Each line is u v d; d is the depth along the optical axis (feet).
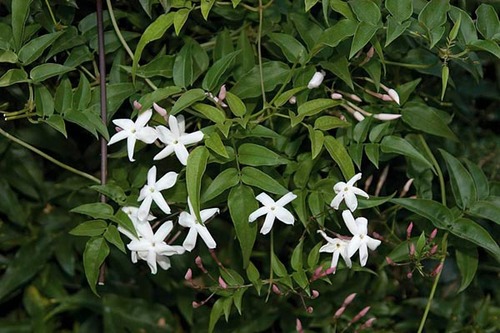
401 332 3.51
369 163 3.28
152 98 2.68
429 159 3.01
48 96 2.75
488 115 3.79
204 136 2.63
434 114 2.93
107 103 2.83
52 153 3.46
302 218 2.77
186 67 2.75
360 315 3.10
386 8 2.71
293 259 2.81
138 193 2.92
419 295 3.54
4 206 3.45
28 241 3.53
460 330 3.41
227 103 2.77
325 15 2.66
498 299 3.61
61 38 2.87
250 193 2.66
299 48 2.83
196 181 2.54
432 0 2.62
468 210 2.85
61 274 3.61
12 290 3.47
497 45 2.64
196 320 3.59
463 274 2.91
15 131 3.29
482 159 3.62
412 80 3.16
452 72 3.47
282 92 2.89
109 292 3.62
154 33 2.68
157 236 2.70
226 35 2.91
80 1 3.00
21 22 2.69
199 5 2.91
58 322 3.70
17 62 2.72
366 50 2.91
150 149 2.97
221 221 3.37
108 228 2.71
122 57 2.92
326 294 3.44
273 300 3.49
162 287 3.61
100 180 3.03
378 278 3.49
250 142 2.81
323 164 2.89
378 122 2.92
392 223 3.23
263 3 2.97
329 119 2.70
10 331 3.60
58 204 3.54
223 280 2.89
